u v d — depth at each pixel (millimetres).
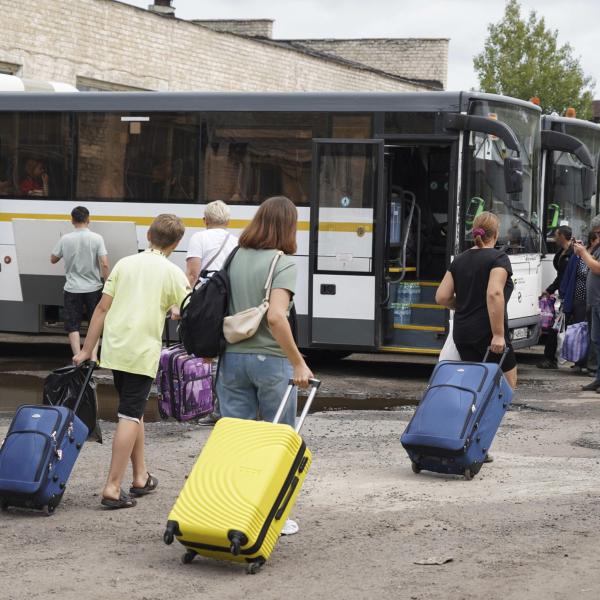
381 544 6938
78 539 7066
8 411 11992
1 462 7598
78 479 8797
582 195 17859
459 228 14367
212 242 10898
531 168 15477
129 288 7828
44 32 24484
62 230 15617
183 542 6293
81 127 15812
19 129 16047
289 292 6629
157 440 10375
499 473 9016
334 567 6461
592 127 19250
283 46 32531
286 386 6785
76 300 14758
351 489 8430
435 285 14812
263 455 6281
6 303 16266
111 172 15711
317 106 14820
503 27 42125
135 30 27094
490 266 9055
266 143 15062
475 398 8609
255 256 6750
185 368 9727
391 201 15102
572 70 42125
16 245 15945
